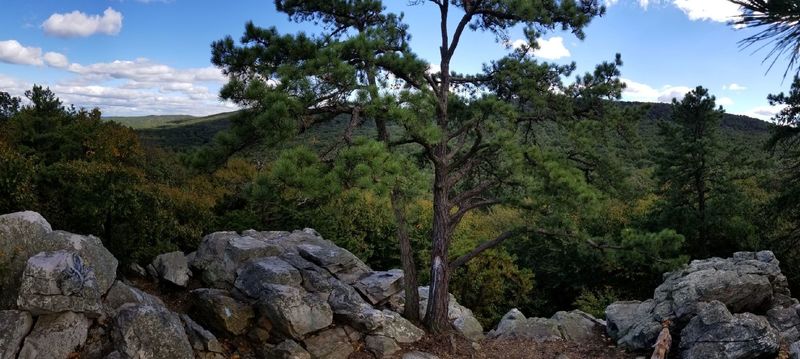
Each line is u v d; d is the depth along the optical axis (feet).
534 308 95.40
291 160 30.04
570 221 43.57
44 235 29.17
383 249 90.79
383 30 41.47
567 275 97.09
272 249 43.78
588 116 47.50
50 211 36.81
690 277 43.14
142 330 27.30
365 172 28.78
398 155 34.40
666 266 43.16
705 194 92.07
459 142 45.78
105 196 37.52
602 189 46.03
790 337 37.14
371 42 35.94
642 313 45.14
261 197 33.63
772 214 78.59
